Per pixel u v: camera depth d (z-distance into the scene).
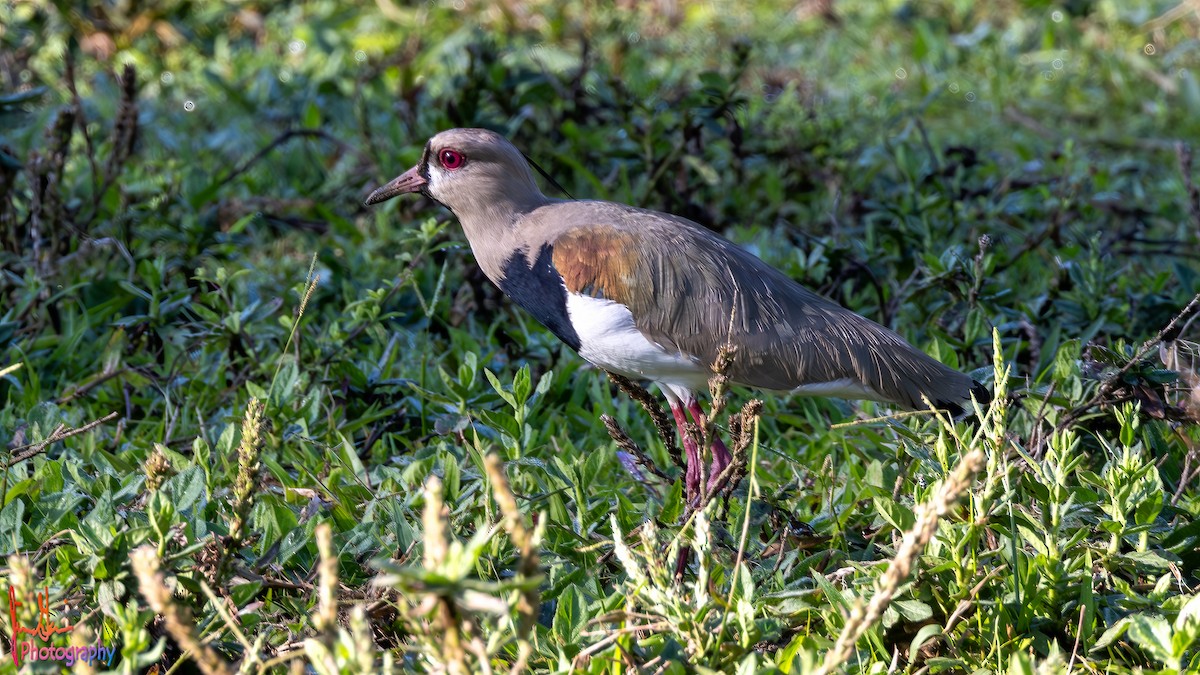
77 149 14.80
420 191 10.01
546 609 7.34
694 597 6.52
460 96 14.77
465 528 8.14
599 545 7.47
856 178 15.20
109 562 6.41
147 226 12.66
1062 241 13.43
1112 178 15.87
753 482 6.71
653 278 8.93
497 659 6.75
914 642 6.82
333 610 5.38
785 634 7.21
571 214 9.42
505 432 8.78
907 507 7.56
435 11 21.00
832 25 22.03
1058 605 7.17
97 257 12.50
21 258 11.80
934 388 8.99
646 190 13.39
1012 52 20.17
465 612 5.55
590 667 6.47
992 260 11.09
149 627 6.56
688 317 8.91
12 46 17.27
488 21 21.00
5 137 15.40
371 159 14.98
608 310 9.03
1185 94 18.23
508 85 14.86
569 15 21.14
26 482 8.03
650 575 6.83
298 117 16.95
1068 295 11.36
